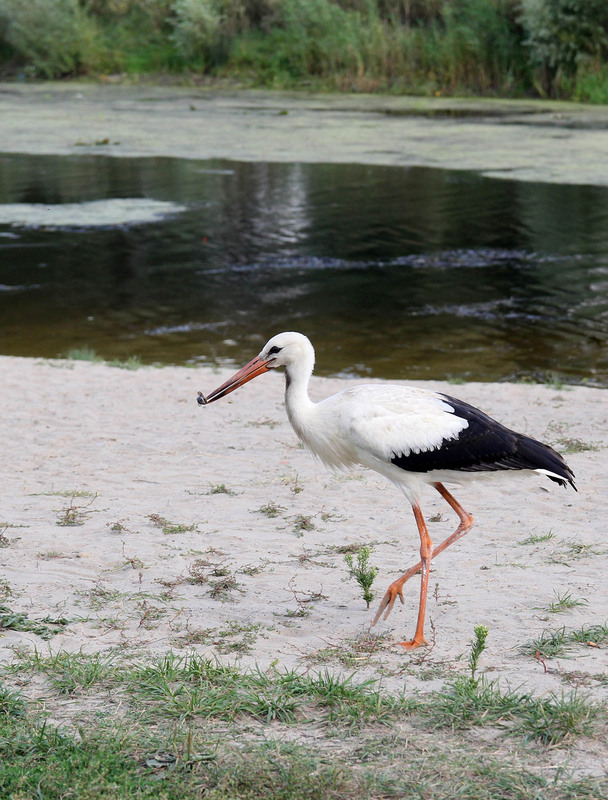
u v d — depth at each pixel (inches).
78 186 1284.4
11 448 478.3
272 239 1030.4
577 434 489.4
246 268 924.0
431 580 317.1
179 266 930.7
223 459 463.5
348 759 203.3
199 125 1769.2
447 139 1587.1
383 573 324.2
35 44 2491.4
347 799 188.9
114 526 366.0
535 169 1343.5
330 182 1298.0
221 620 285.0
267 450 478.3
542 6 1943.9
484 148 1503.4
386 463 289.1
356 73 2229.3
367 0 2288.4
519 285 858.1
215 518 383.9
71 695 234.2
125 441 491.2
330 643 269.1
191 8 2374.5
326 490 421.7
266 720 220.8
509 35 2074.3
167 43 2524.6
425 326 748.0
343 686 229.8
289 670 249.1
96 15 2568.9
